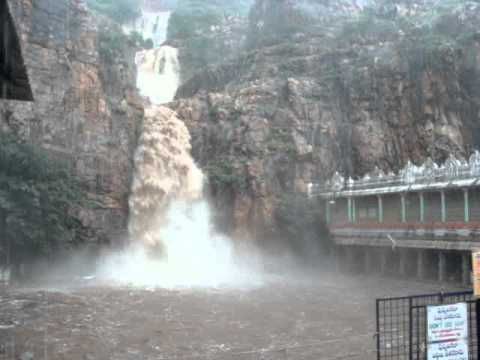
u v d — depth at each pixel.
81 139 57.41
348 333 30.27
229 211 69.06
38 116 52.97
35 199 48.72
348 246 64.19
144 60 103.31
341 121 75.56
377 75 75.25
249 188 68.88
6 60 12.97
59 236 51.34
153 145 64.94
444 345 13.41
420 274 54.53
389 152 73.50
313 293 46.31
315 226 67.62
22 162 49.03
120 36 70.25
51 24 54.88
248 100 74.06
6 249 48.44
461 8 82.44
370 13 99.00
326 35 90.50
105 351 26.72
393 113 74.12
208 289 47.91
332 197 66.06
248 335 30.33
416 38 77.88
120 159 62.34
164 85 101.75
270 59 84.50
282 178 70.56
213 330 31.45
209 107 76.25
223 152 72.31
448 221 51.19
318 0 106.25
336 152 74.00
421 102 73.06
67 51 56.69
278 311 37.47
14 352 25.94
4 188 48.03
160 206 64.19
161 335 30.06
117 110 63.44
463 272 49.88
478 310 13.92
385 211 59.19
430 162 56.09
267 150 70.69
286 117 73.06
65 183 53.41
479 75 73.06
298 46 84.31
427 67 73.31
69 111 56.34
